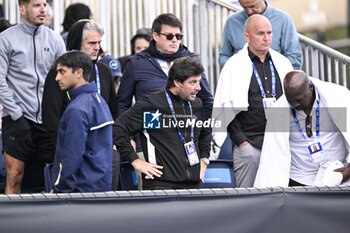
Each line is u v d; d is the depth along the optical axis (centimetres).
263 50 2122
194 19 3066
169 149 1852
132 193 1578
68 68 1748
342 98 1900
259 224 1658
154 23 2188
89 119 1714
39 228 1509
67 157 1688
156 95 1891
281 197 1680
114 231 1556
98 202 1554
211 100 2178
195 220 1612
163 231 1590
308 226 1686
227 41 2536
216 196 1634
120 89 2209
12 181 2133
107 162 1767
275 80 2125
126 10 3162
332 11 5131
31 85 2173
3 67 2136
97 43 2145
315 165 1927
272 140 1936
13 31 2177
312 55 2702
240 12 2506
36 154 2202
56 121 1980
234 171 2122
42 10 2177
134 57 2200
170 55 2183
